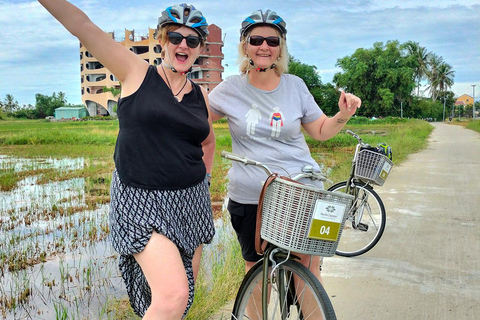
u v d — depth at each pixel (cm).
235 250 458
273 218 239
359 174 513
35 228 666
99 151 1952
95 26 234
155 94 239
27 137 2562
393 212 684
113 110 9419
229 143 2050
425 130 3328
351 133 532
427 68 8838
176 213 243
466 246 521
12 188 1016
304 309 268
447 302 378
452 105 10825
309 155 307
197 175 254
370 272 448
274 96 292
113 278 461
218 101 297
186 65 251
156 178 236
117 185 240
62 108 10319
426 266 461
